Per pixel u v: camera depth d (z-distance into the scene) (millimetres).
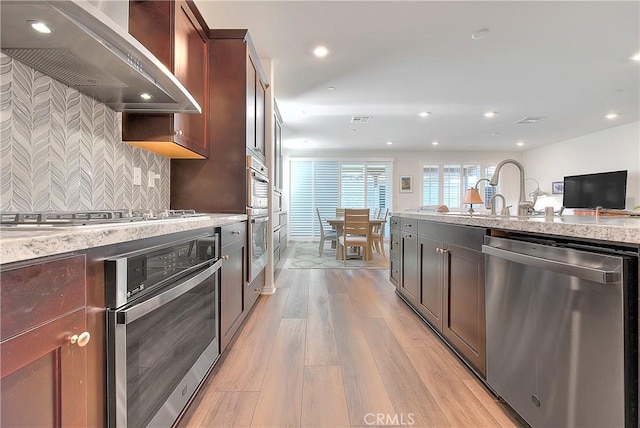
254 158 2604
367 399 1458
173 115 1849
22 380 588
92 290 777
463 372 1692
